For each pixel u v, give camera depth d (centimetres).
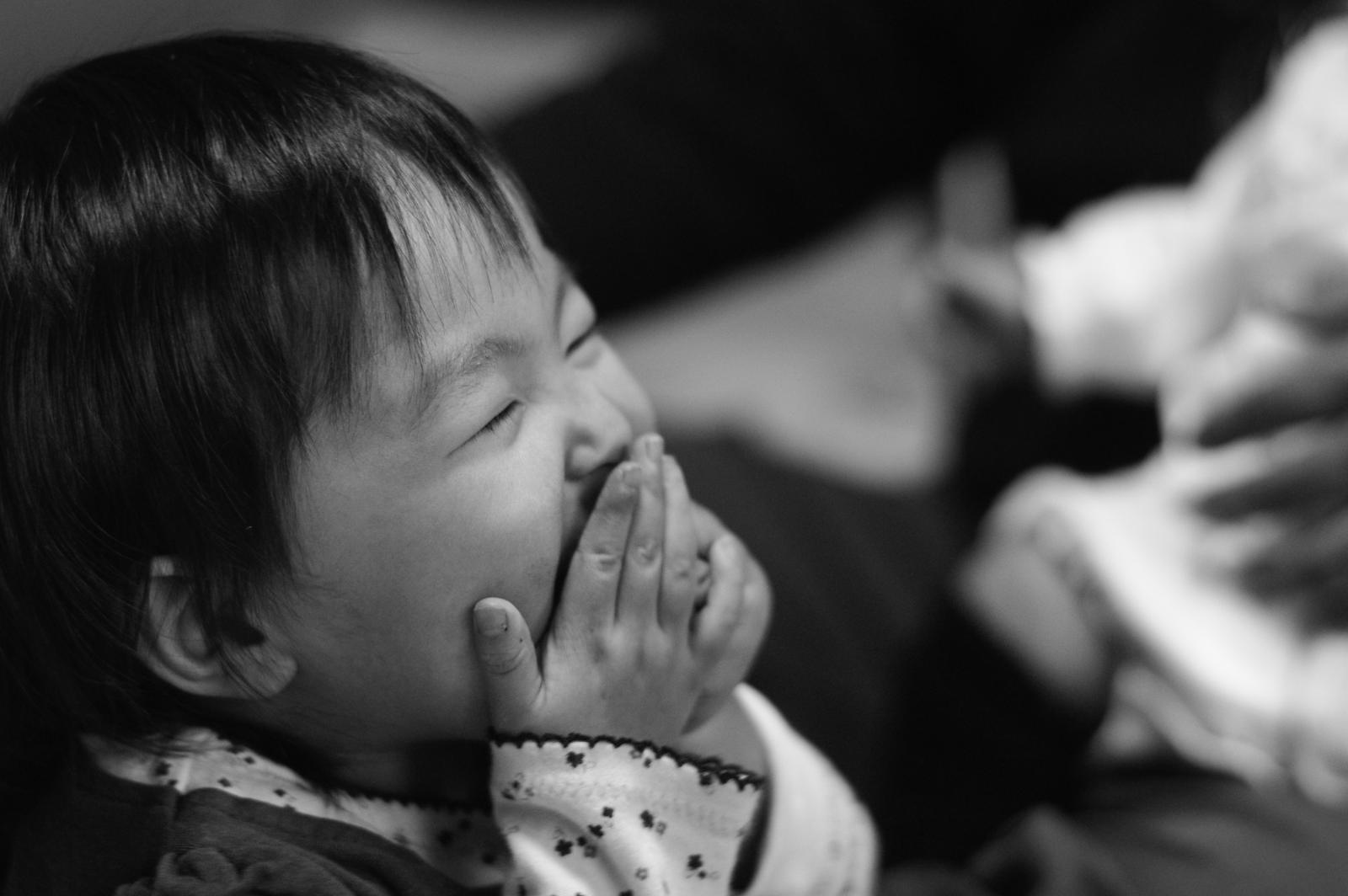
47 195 57
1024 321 112
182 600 57
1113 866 83
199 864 56
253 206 56
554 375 60
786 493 119
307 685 59
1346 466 90
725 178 120
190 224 55
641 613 59
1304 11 112
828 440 152
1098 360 112
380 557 56
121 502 56
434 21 202
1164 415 107
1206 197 111
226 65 60
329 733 61
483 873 64
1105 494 101
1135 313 111
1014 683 95
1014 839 87
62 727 62
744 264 124
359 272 55
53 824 60
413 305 55
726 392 162
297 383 55
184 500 55
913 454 148
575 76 144
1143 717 94
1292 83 102
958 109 133
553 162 115
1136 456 114
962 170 156
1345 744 88
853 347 169
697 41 124
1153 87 124
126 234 56
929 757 97
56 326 56
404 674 59
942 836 96
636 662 59
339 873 58
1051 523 99
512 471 57
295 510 56
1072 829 88
